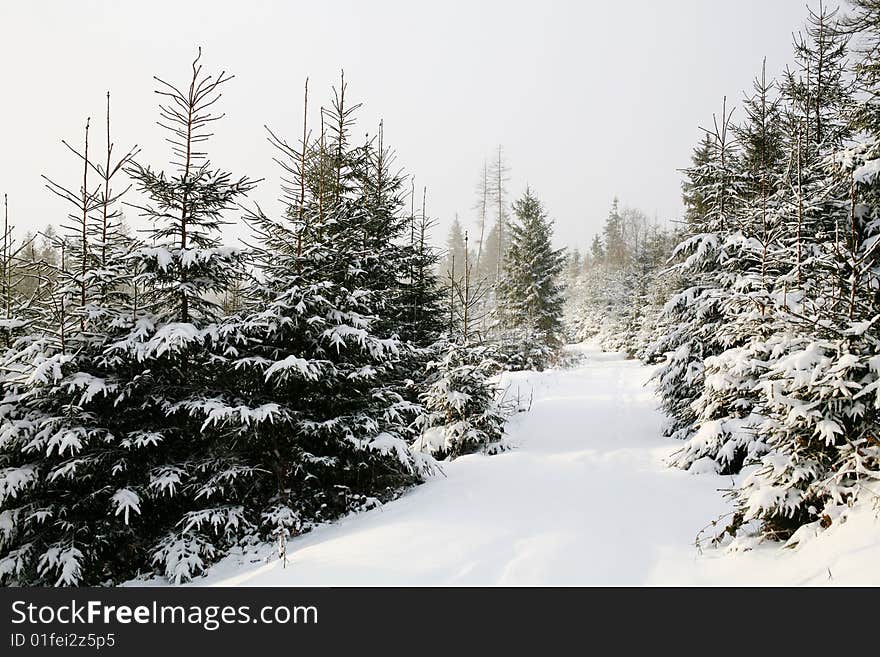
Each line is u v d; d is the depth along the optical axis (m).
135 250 7.23
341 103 10.59
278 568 5.97
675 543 5.82
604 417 14.43
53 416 6.71
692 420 11.33
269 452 8.01
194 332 7.08
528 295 27.84
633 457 10.16
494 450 11.08
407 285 12.86
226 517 7.21
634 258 44.12
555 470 9.40
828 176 9.42
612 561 5.39
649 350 12.92
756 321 7.19
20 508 6.59
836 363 4.73
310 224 8.31
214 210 7.70
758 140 12.55
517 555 5.65
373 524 7.17
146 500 7.14
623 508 7.17
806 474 4.89
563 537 6.04
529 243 27.73
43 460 6.77
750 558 5.02
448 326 13.70
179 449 7.77
